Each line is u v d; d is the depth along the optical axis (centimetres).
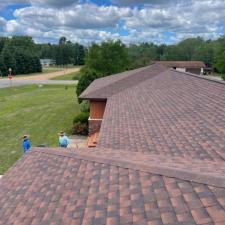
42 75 10075
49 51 18562
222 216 374
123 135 1019
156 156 726
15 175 765
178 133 928
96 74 3575
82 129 2438
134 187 512
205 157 723
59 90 5806
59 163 739
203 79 1532
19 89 6041
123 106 1516
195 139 848
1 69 9831
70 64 16988
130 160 629
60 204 550
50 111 3509
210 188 440
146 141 919
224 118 927
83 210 500
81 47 16950
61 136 1820
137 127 1084
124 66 4731
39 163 786
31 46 15738
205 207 403
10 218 569
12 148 2147
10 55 10181
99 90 2150
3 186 726
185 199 435
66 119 3045
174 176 501
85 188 572
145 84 2070
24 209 584
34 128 2744
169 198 450
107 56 4522
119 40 4644
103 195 522
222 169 561
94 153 754
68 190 591
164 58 13062
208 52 11819
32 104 4125
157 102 1423
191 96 1327
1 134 2575
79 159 713
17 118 3206
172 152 796
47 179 676
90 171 632
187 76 1816
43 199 594
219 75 8781
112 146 929
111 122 1220
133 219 429
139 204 460
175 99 1374
